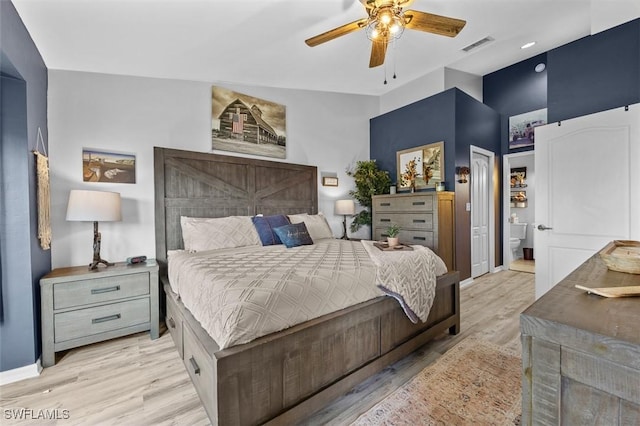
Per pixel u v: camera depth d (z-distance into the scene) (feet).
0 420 5.01
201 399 4.74
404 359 6.87
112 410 5.24
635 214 8.02
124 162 9.30
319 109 14.69
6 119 6.29
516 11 9.27
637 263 3.11
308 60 10.12
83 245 8.66
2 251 6.16
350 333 5.50
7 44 5.48
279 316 4.67
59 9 5.93
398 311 6.50
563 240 9.34
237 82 11.53
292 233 9.82
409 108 14.75
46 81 8.04
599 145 8.61
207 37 7.62
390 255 7.23
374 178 14.97
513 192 20.86
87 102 8.74
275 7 6.75
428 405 5.25
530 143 15.06
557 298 2.42
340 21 7.66
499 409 5.12
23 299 6.33
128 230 9.34
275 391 4.45
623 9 8.55
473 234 14.28
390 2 6.16
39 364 6.55
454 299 8.11
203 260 7.31
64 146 8.39
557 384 1.94
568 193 9.21
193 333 5.15
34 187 6.82
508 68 15.80
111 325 7.53
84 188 8.66
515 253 20.07
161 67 9.09
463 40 10.30
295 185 13.37
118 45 7.50
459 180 13.14
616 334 1.70
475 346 7.41
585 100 9.32
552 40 13.00
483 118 14.82
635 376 1.60
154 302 8.13
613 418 1.70
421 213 12.51
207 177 10.78
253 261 7.02
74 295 7.07
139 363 6.82
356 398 5.53
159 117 9.96
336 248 9.15
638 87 8.32
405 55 11.21
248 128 12.12
